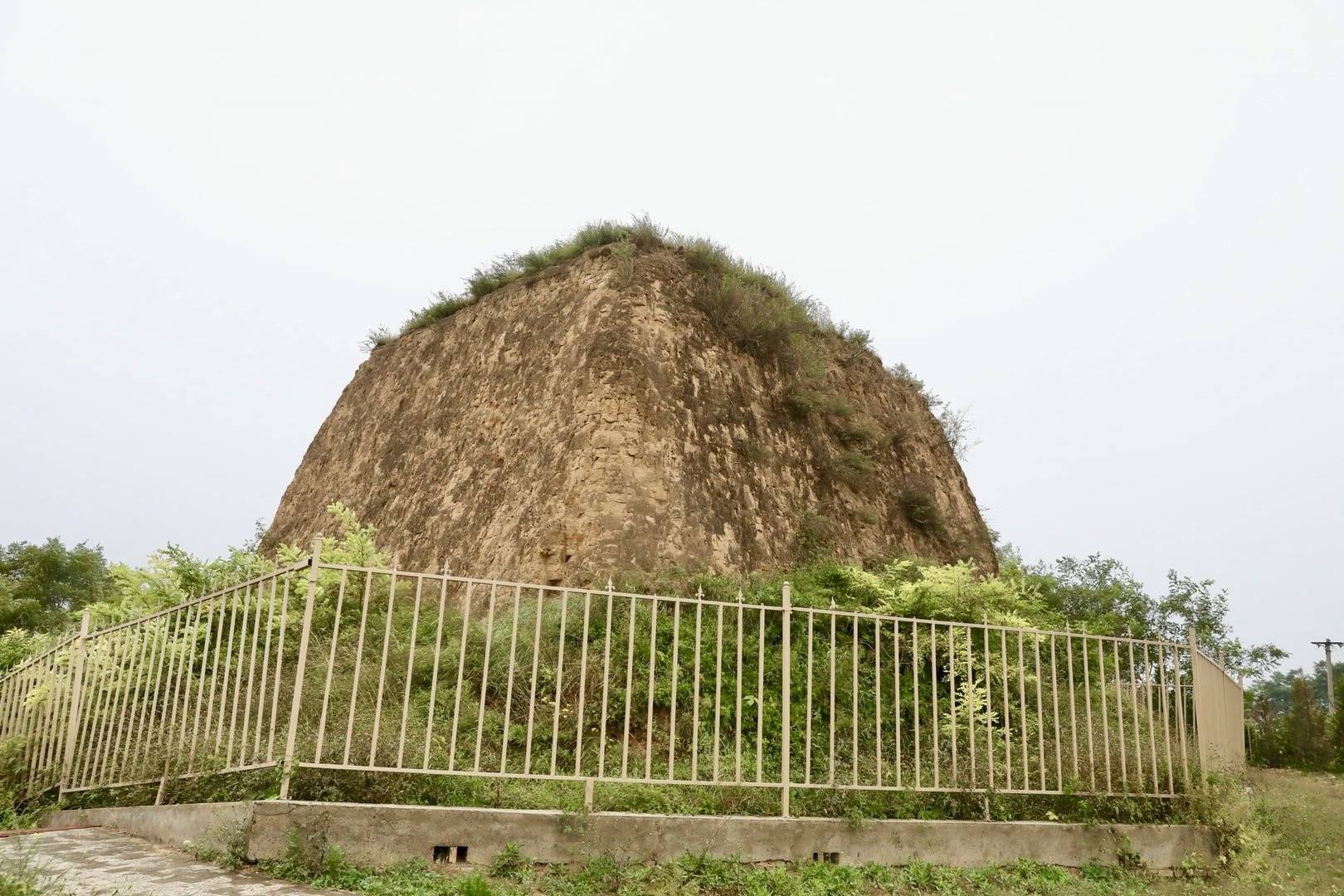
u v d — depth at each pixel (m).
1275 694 58.84
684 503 13.85
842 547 16.36
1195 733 8.82
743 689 9.49
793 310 18.25
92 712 8.62
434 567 15.31
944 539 19.67
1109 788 8.04
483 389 17.42
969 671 8.11
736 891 6.27
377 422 20.30
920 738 8.95
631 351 14.60
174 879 5.42
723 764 8.07
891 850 7.09
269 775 6.31
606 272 16.14
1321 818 10.51
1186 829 8.12
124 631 8.50
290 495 21.92
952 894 6.70
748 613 10.91
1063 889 7.05
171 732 7.21
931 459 21.45
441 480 16.84
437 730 7.96
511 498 14.63
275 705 6.20
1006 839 7.46
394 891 5.47
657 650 9.70
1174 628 20.09
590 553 12.65
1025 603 12.05
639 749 8.57
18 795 8.89
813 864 6.79
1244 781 9.70
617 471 13.34
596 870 6.11
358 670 6.23
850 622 11.05
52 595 28.27
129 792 7.71
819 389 18.09
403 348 21.19
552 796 6.76
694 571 13.20
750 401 16.48
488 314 18.78
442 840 6.03
